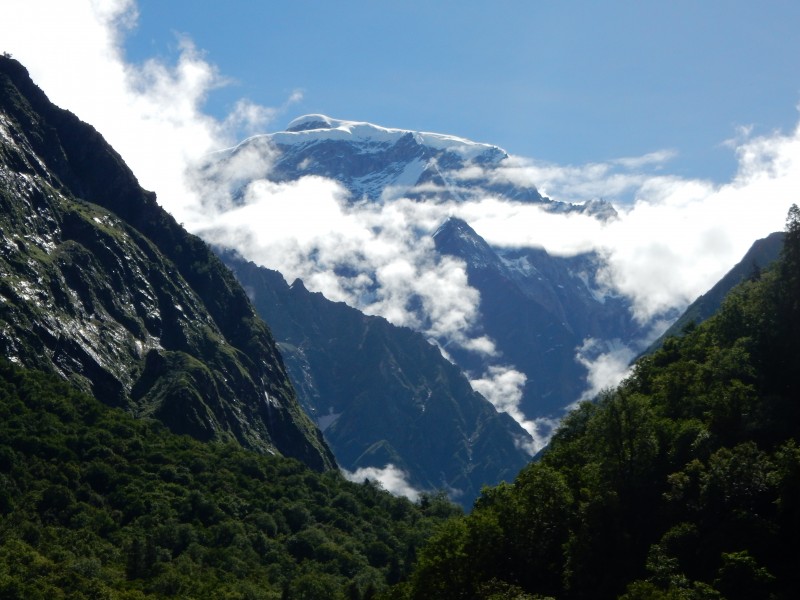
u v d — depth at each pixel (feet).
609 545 652.07
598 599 622.13
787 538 606.96
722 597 547.90
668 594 531.09
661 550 613.52
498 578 650.84
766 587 561.02
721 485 634.84
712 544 604.49
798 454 623.36
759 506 631.56
